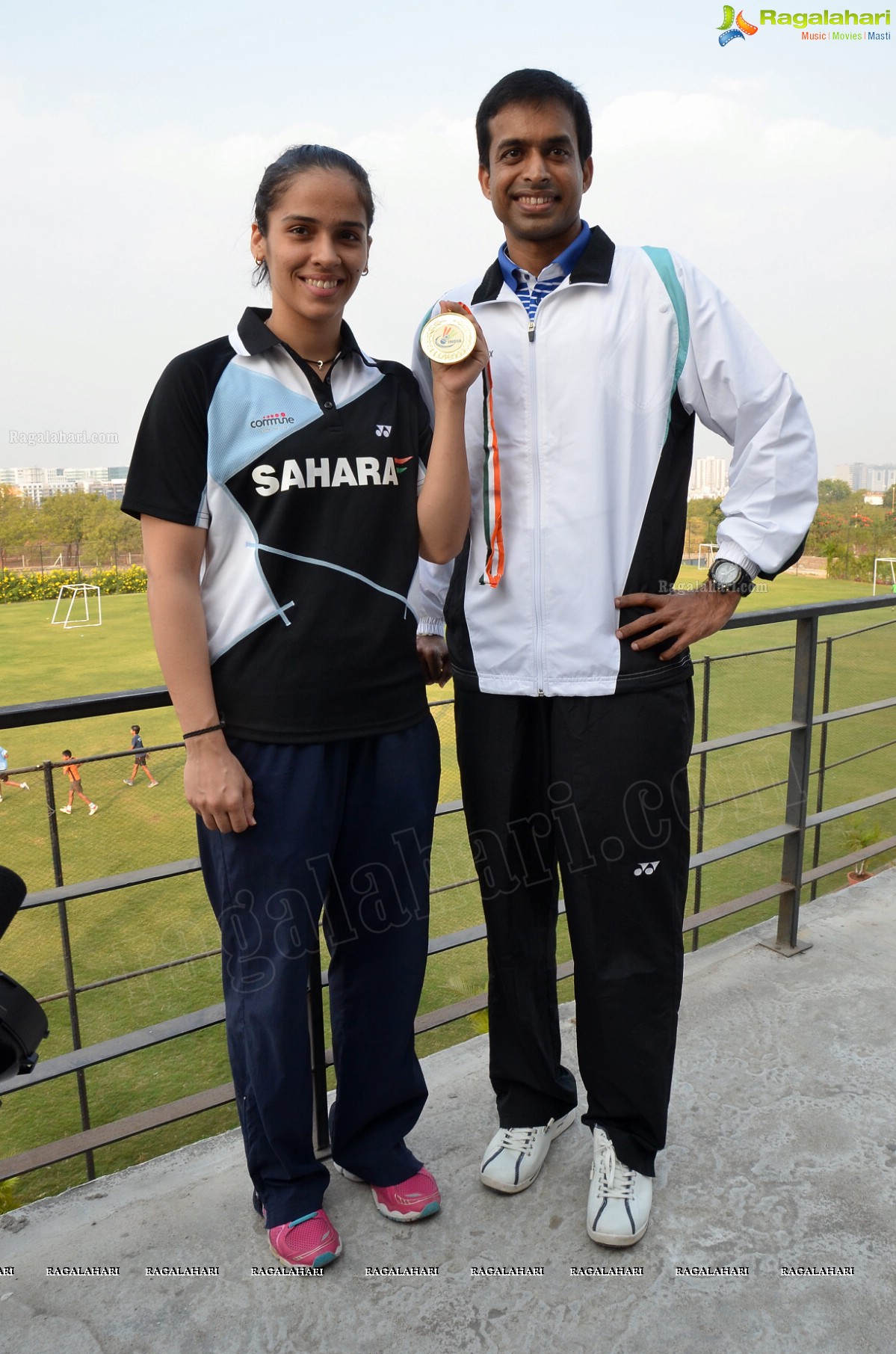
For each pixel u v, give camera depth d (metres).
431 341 1.29
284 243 1.24
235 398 1.26
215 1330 1.33
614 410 1.40
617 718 1.43
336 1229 1.52
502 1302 1.37
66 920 2.79
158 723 23.66
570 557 1.42
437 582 1.67
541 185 1.35
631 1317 1.34
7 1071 0.76
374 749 1.40
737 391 1.39
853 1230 1.50
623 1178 1.50
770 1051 1.98
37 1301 1.38
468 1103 1.85
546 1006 1.63
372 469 1.33
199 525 1.28
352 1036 1.50
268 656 1.31
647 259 1.40
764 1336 1.31
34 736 22.41
